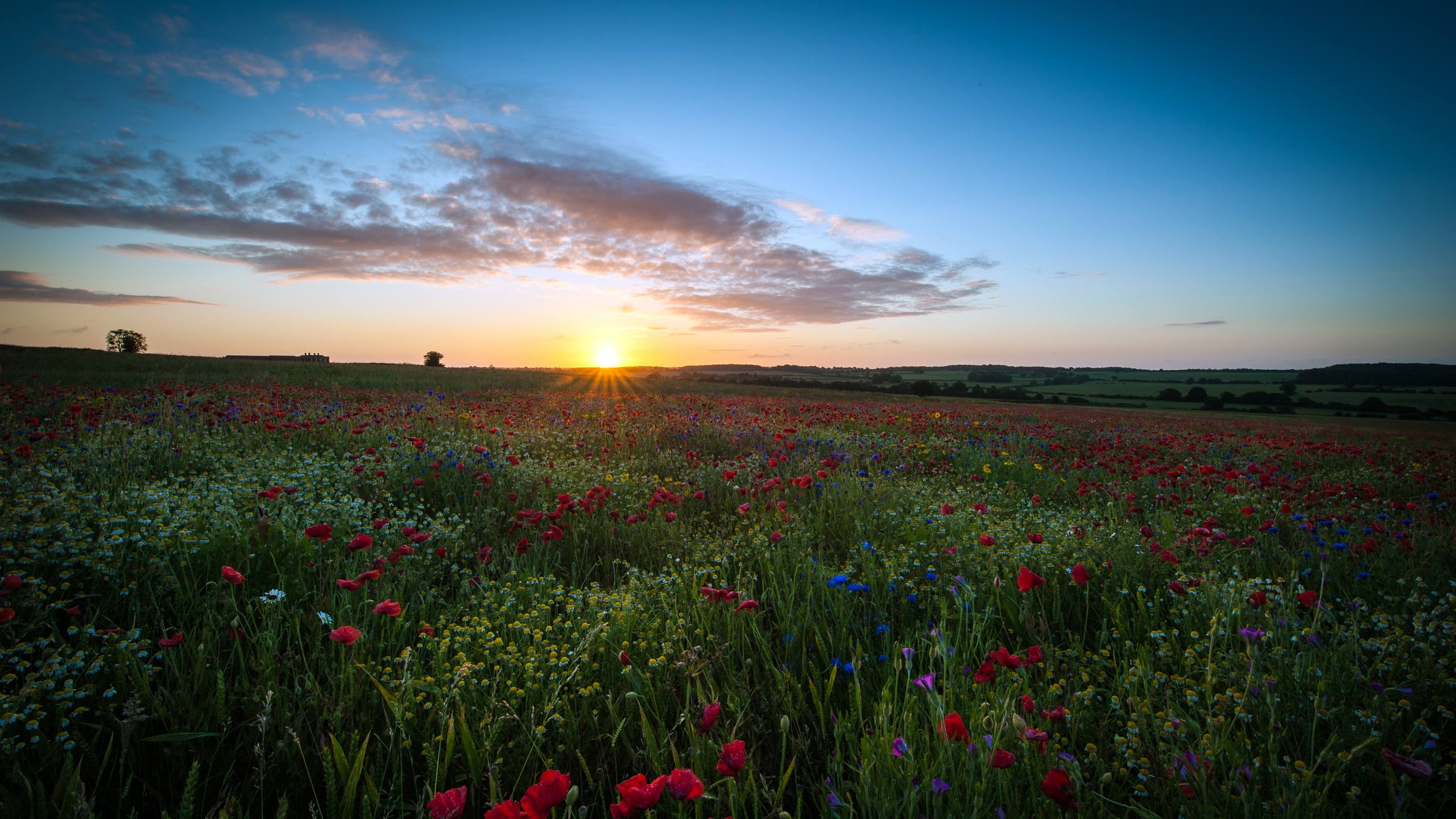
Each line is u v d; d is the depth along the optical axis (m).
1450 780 2.20
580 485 6.54
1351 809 2.08
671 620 3.42
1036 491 7.56
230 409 9.39
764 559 4.48
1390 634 2.93
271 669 2.56
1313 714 2.47
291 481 5.73
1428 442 18.12
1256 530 5.46
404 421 10.25
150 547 3.60
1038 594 3.80
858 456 9.20
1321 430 23.41
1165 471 7.89
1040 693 2.64
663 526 5.33
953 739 2.04
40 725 2.32
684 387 33.91
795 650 3.26
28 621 2.76
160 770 2.27
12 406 8.30
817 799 2.23
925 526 5.32
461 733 2.38
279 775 2.24
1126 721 2.59
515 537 5.08
